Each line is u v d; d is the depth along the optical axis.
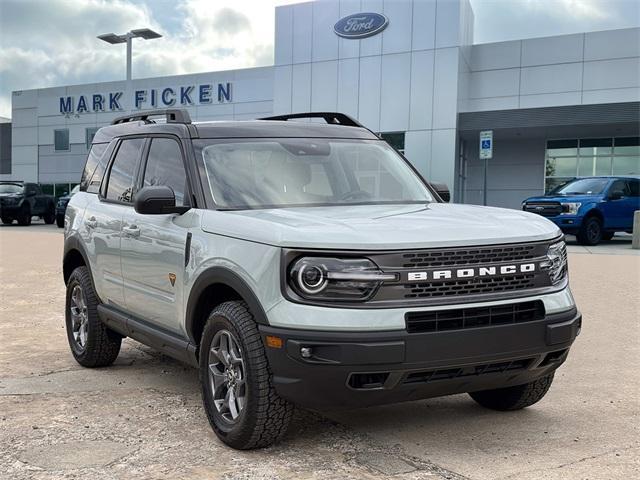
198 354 4.35
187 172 4.61
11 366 5.98
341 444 4.07
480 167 29.92
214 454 3.89
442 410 4.77
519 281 3.83
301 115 6.02
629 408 4.80
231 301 4.00
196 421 4.50
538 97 28.30
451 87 26.19
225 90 37.31
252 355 3.69
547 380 4.45
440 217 4.10
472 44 29.22
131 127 5.85
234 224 3.97
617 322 7.73
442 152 26.45
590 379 5.53
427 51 26.55
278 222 3.79
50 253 16.16
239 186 4.52
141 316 5.04
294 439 4.15
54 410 4.72
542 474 3.63
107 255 5.42
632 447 4.05
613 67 27.16
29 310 8.70
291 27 29.11
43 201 30.81
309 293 3.51
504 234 3.83
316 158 4.99
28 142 45.44
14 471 3.65
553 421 4.53
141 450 3.96
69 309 6.19
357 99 27.95
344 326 3.42
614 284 10.70
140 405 4.85
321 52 28.56
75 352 6.05
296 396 3.56
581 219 18.03
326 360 3.42
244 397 3.84
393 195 4.99
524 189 29.22
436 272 3.58
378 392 3.52
